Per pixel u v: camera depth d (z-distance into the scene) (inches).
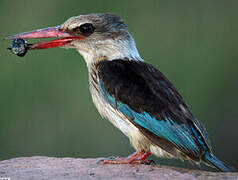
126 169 331.0
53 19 630.5
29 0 632.4
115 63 369.1
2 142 580.7
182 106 350.6
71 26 379.9
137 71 362.9
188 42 647.8
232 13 681.6
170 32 647.1
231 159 642.8
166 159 574.9
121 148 574.2
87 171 326.6
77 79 586.6
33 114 585.6
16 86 591.2
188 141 340.2
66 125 582.2
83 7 632.4
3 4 629.6
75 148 577.0
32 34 381.4
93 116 579.5
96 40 378.6
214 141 642.2
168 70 633.6
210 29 663.8
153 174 319.0
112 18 380.8
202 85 635.5
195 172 326.0
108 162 347.9
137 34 639.8
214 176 316.2
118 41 380.2
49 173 322.7
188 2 661.3
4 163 348.2
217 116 638.5
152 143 350.0
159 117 345.4
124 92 353.7
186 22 654.5
